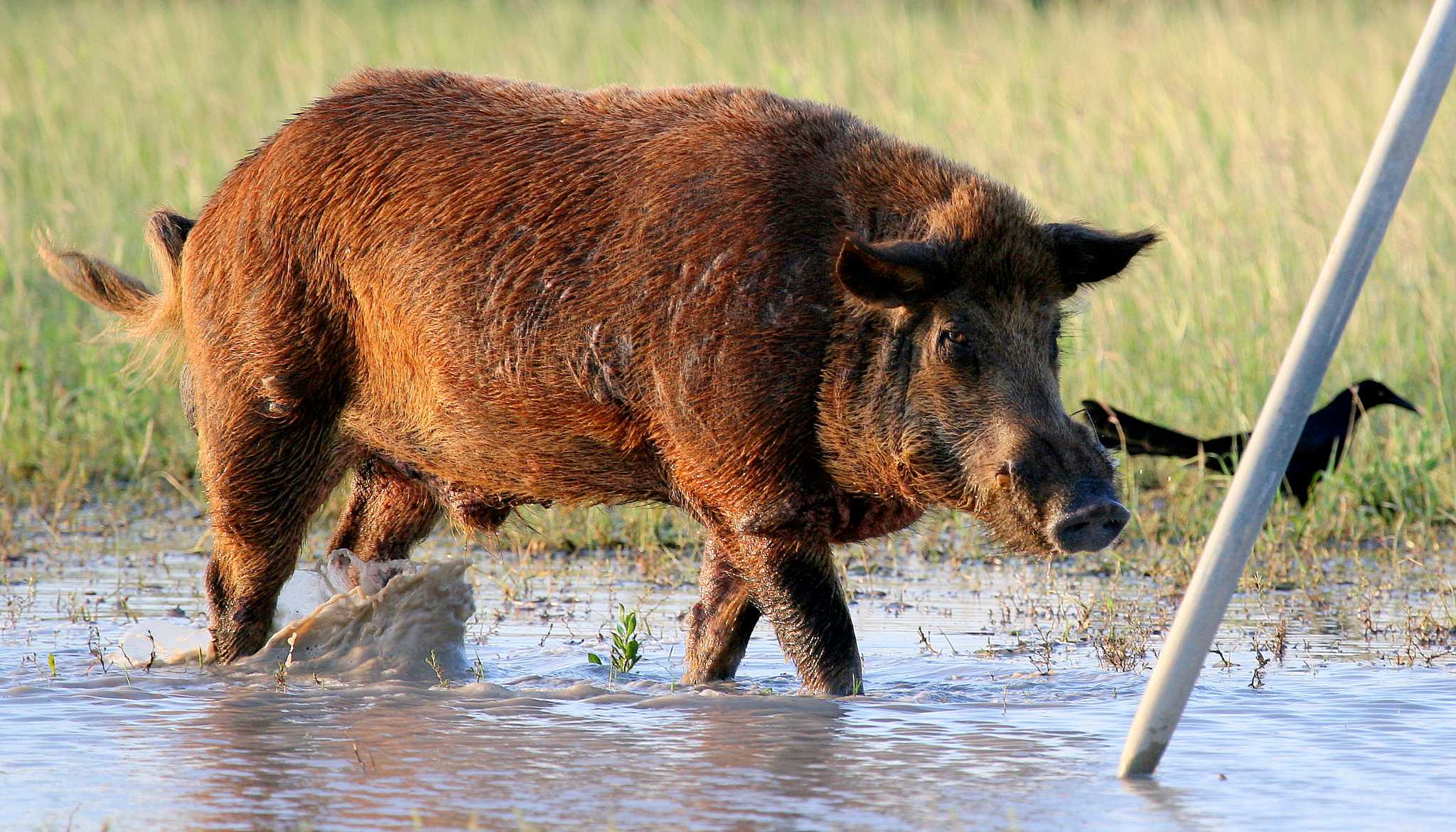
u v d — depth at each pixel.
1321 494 37.94
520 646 29.38
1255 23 71.69
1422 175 52.47
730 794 19.61
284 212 27.58
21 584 33.62
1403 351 44.19
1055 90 60.31
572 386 25.64
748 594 26.72
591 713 24.02
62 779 20.27
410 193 26.72
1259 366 43.16
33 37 75.50
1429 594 32.88
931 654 28.39
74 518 39.94
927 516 38.25
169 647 28.94
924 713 24.12
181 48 72.62
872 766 20.98
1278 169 51.44
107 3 83.12
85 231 54.09
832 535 26.11
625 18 75.25
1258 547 36.28
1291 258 47.94
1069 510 22.70
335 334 27.64
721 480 25.14
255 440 28.14
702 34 70.19
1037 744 22.22
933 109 57.75
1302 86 59.97
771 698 24.92
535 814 18.73
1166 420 42.53
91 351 46.12
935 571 35.91
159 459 44.06
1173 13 74.44
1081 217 49.22
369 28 75.12
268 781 20.16
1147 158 52.66
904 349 24.19
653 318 25.00
